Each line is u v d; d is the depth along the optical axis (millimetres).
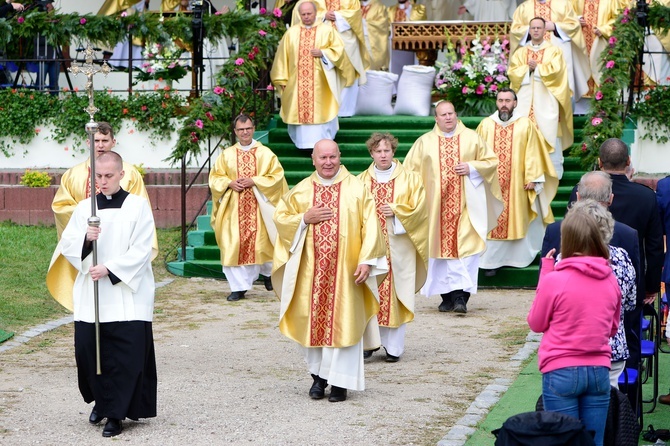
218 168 17281
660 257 9734
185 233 18984
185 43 22234
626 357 8234
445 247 16031
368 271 10766
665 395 10664
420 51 23359
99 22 20875
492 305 16438
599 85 19969
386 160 13273
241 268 16859
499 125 18016
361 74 21453
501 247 17953
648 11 20344
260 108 21609
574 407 7656
